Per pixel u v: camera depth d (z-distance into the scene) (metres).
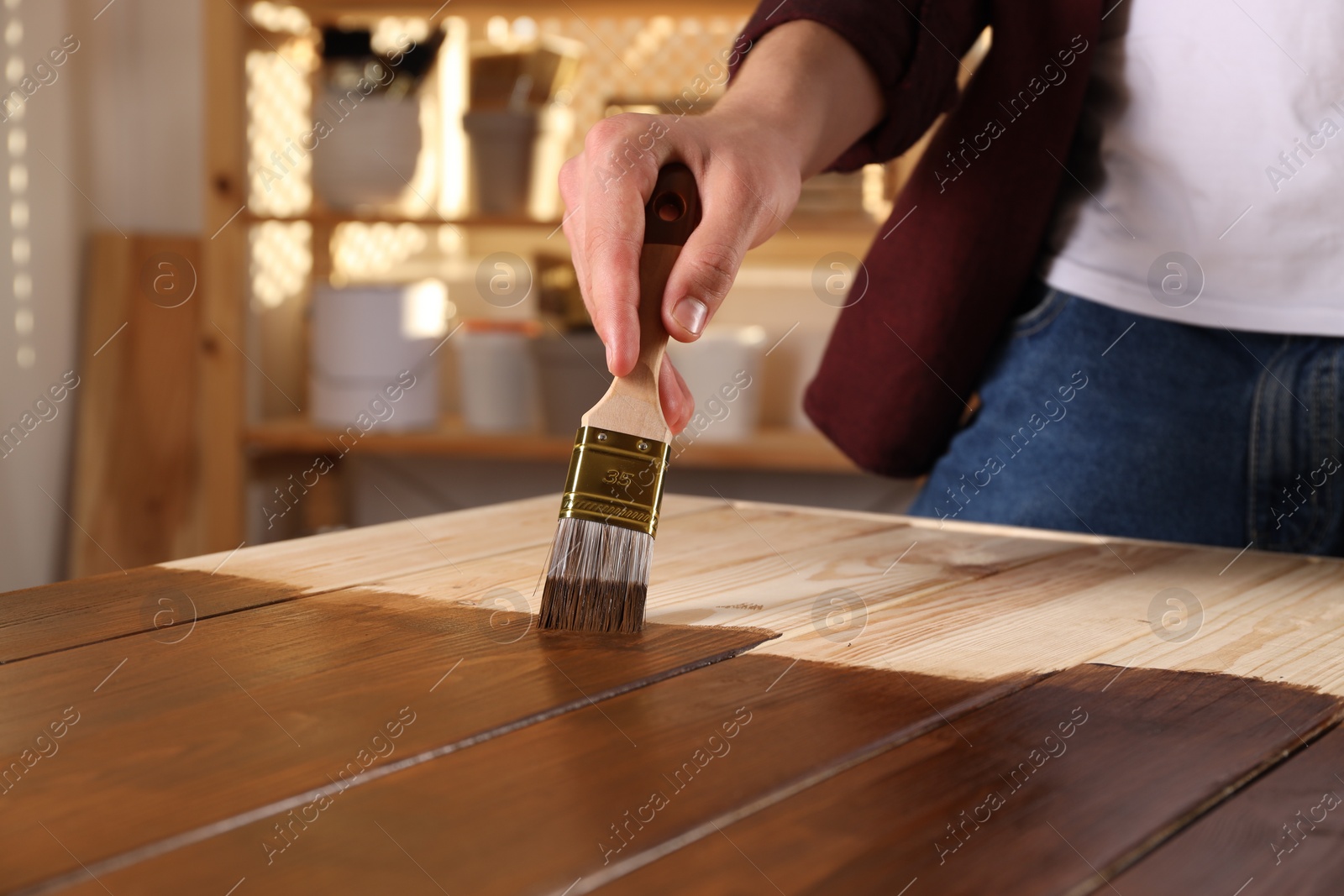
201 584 0.78
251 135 2.30
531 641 0.65
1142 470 1.04
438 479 2.57
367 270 2.56
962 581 0.82
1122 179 1.06
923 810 0.43
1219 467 1.03
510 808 0.42
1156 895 0.37
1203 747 0.50
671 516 1.07
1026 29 1.05
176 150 2.42
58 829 0.40
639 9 2.21
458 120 2.28
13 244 2.10
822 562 0.88
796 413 2.40
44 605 0.72
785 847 0.39
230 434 2.23
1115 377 1.06
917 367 1.15
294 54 2.41
